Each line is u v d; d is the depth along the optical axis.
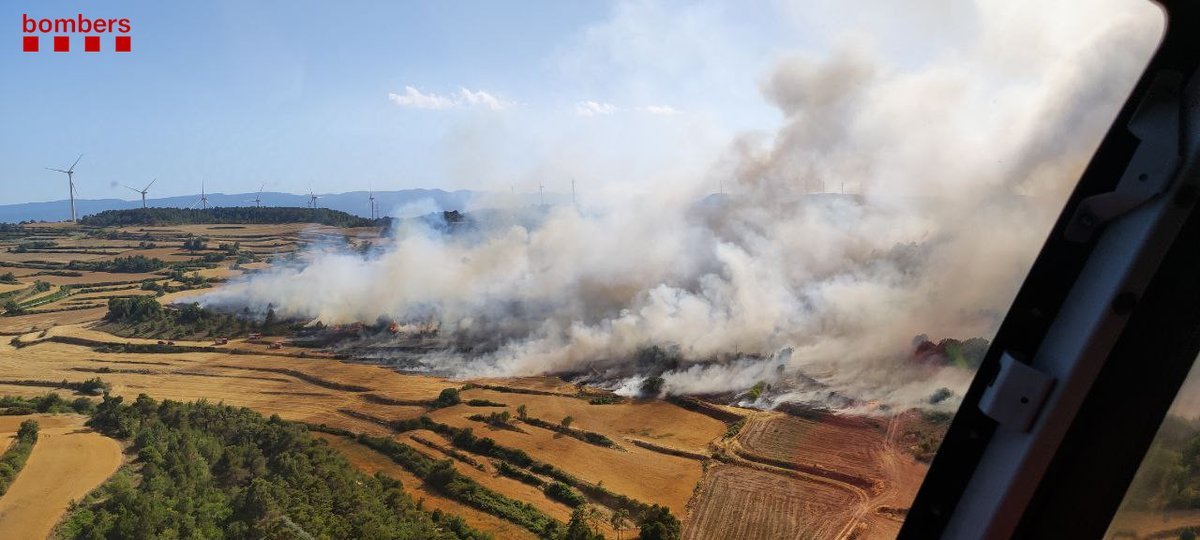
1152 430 3.92
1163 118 3.96
